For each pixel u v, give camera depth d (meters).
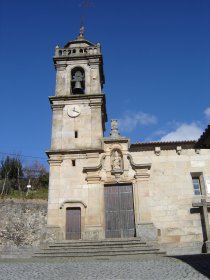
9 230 26.67
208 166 25.41
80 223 24.36
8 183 38.59
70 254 19.31
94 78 29.36
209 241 22.19
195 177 25.50
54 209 24.59
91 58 30.06
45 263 14.44
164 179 25.11
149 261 14.30
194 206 23.72
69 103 28.27
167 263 13.23
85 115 27.78
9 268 12.75
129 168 25.59
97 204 24.58
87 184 25.30
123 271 11.46
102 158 25.92
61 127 27.39
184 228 23.72
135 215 24.27
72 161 26.11
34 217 27.67
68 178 25.55
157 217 24.09
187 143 25.95
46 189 41.94
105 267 12.67
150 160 25.73
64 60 30.17
